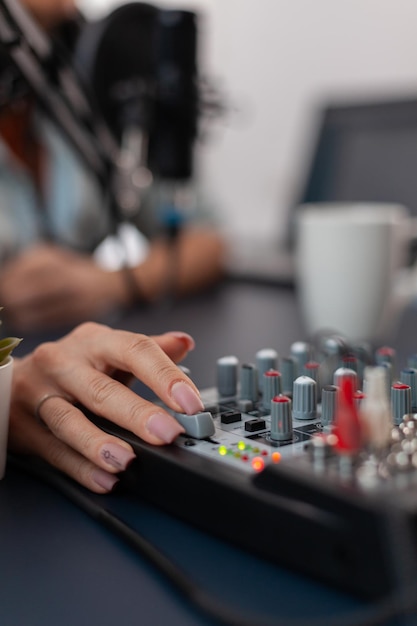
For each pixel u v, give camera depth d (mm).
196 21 702
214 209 1321
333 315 714
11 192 1176
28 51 611
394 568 305
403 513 303
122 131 709
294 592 325
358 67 1464
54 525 382
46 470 428
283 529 334
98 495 403
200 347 721
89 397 415
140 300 957
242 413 431
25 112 792
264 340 749
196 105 721
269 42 1578
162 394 401
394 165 1095
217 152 1694
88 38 670
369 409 349
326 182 1186
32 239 1165
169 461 372
